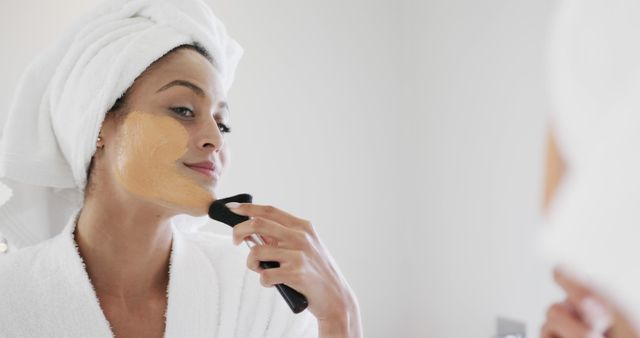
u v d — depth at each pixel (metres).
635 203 0.12
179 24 0.69
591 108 0.14
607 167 0.13
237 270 0.80
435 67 1.54
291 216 0.70
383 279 1.64
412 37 1.62
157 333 0.70
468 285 1.43
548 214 0.15
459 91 1.46
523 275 1.25
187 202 0.67
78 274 0.66
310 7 1.55
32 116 0.71
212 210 0.67
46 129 0.71
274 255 0.65
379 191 1.64
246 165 1.47
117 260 0.68
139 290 0.70
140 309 0.70
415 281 1.61
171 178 0.66
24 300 0.64
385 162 1.65
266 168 1.50
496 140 1.34
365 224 1.63
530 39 1.23
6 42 1.19
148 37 0.66
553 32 0.15
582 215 0.13
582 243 0.13
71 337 0.64
